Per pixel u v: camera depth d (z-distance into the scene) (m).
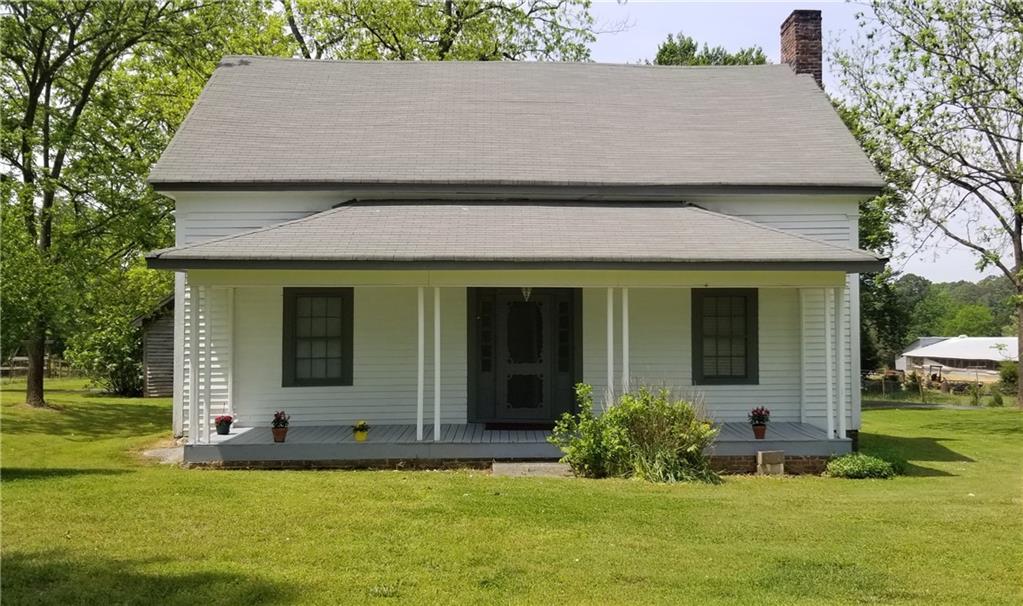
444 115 15.38
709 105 16.17
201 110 14.55
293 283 11.00
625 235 11.88
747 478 10.88
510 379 13.45
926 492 9.73
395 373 13.30
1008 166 20.73
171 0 20.86
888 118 19.19
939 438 16.94
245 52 26.03
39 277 14.53
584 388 11.00
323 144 14.04
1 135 19.14
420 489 9.23
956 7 18.75
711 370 13.50
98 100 21.06
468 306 13.38
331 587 5.68
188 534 7.05
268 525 7.40
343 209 12.66
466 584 5.81
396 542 6.88
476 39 28.69
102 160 20.28
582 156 14.05
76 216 20.48
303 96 15.71
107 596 5.41
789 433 12.23
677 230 12.15
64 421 18.34
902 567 6.32
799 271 11.29
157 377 26.69
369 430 12.66
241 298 13.08
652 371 13.40
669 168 13.70
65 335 16.17
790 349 13.49
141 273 30.95
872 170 13.51
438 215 12.52
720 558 6.54
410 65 17.31
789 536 7.27
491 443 11.44
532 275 11.21
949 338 63.22
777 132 15.00
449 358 13.35
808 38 18.16
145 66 24.78
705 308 13.52
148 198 20.94
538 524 7.57
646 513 8.09
